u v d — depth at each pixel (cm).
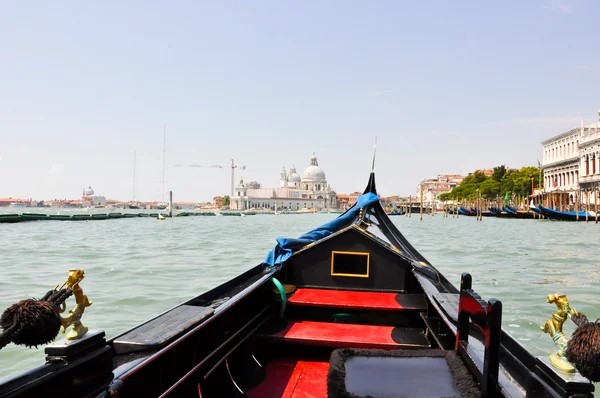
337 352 250
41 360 698
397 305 472
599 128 6181
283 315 479
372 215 809
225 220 8006
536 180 8831
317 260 545
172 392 274
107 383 205
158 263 1816
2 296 1143
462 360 242
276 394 368
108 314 950
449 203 11988
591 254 2114
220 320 360
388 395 207
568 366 190
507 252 2234
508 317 914
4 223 4938
